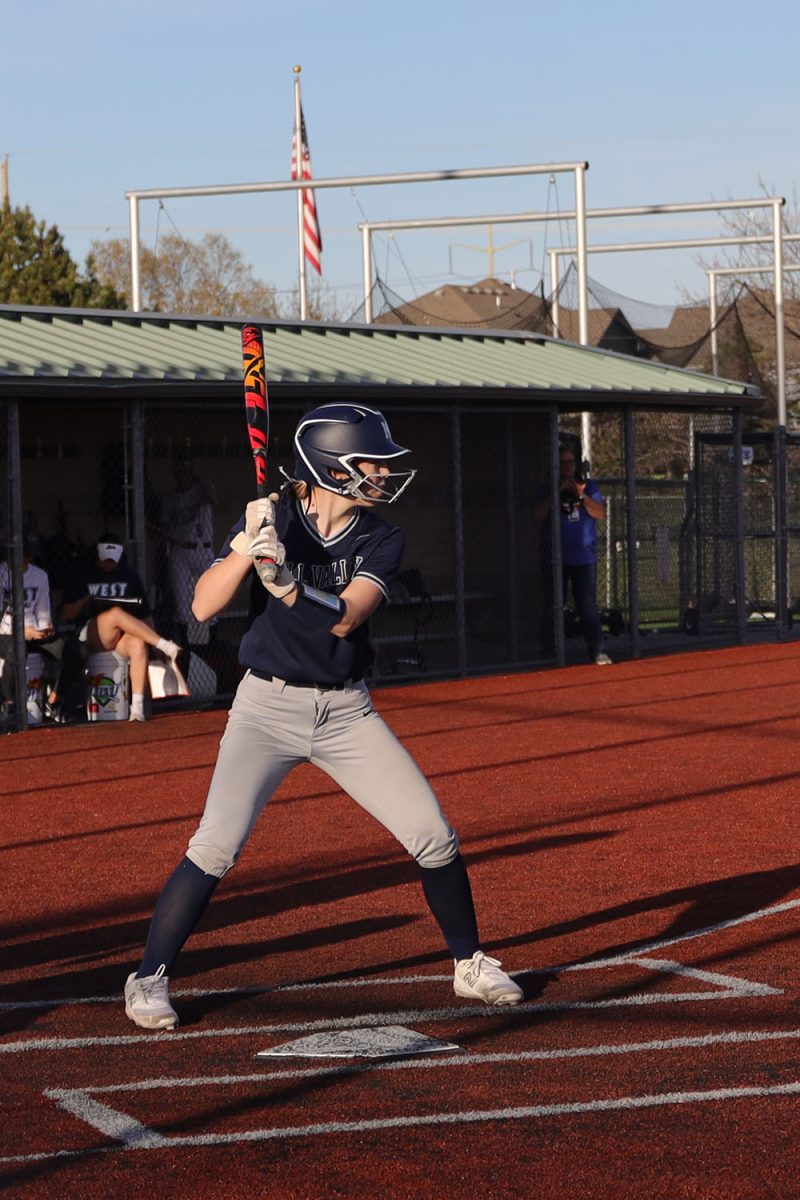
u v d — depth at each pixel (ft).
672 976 21.47
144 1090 17.21
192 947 23.52
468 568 69.21
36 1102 16.88
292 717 19.16
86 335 55.36
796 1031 18.89
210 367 53.36
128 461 56.08
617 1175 14.67
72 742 46.65
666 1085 17.04
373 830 32.22
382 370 59.26
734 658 67.92
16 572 48.60
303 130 96.68
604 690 56.75
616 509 84.69
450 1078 17.42
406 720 49.78
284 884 27.58
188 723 50.44
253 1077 17.56
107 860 29.81
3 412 58.49
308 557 19.13
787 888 26.58
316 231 97.76
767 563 87.25
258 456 19.19
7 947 23.71
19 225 160.15
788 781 37.09
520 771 39.29
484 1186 14.47
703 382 70.85
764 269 106.42
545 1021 19.52
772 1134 15.60
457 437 60.59
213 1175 14.82
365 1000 20.58
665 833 31.35
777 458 76.59
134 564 51.57
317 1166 14.98
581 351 73.15
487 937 23.77
